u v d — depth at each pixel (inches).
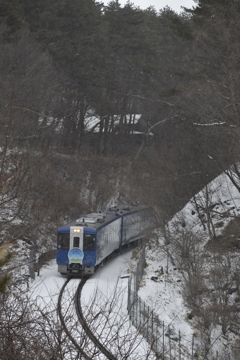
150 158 3083.2
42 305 880.9
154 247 2329.0
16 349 479.5
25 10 3216.0
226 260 1946.4
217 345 1509.6
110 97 4239.7
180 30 2306.8
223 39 1811.0
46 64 2701.8
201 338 1485.0
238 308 1600.6
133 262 2245.3
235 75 1729.8
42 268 1990.7
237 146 1836.9
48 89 2492.6
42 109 2359.7
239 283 1720.0
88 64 3540.8
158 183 2488.9
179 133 3233.3
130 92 4557.1
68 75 3403.1
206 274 1862.7
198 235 2217.0
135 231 2564.0
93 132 4247.0
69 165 2847.0
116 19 4232.3
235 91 1723.7
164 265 2092.8
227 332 1588.3
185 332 1541.6
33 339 500.7
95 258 1947.6
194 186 2472.9
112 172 3245.6
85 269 1945.1
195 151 2439.7
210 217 2303.2
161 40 4426.7
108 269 2113.7
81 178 2928.2
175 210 2449.6
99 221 2103.8
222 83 1811.0
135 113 4557.1
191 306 1662.2
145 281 1947.6
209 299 1691.7
